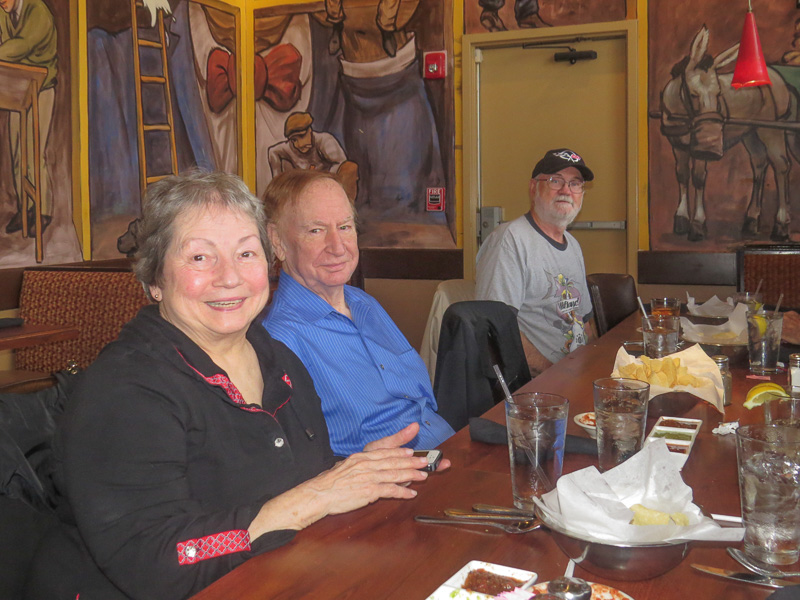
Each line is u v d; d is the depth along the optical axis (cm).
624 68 446
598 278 343
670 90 432
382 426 170
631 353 205
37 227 368
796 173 412
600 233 461
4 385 293
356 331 172
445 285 380
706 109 426
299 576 85
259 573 86
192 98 466
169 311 123
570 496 83
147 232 122
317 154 510
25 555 110
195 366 114
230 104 504
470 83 471
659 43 431
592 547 80
